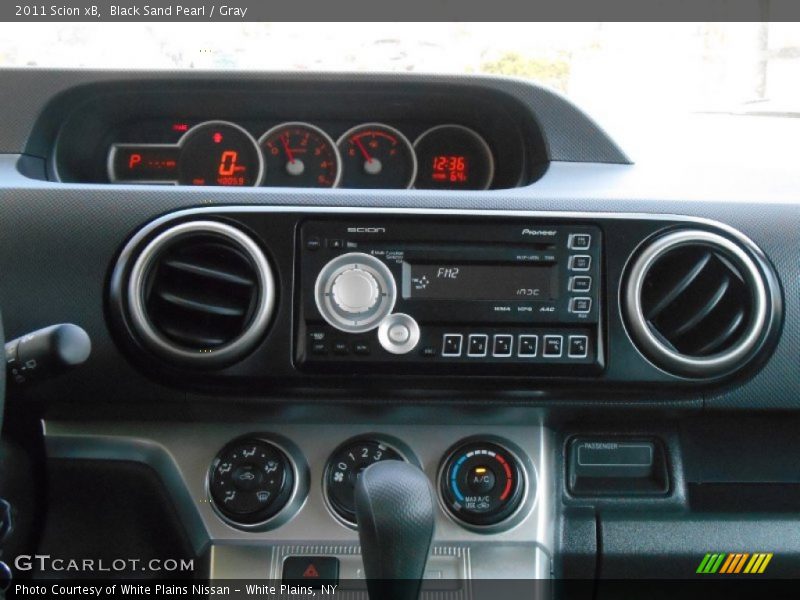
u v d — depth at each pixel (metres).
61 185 1.02
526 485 1.05
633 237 1.01
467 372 0.98
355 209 1.00
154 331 0.97
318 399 0.99
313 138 1.31
